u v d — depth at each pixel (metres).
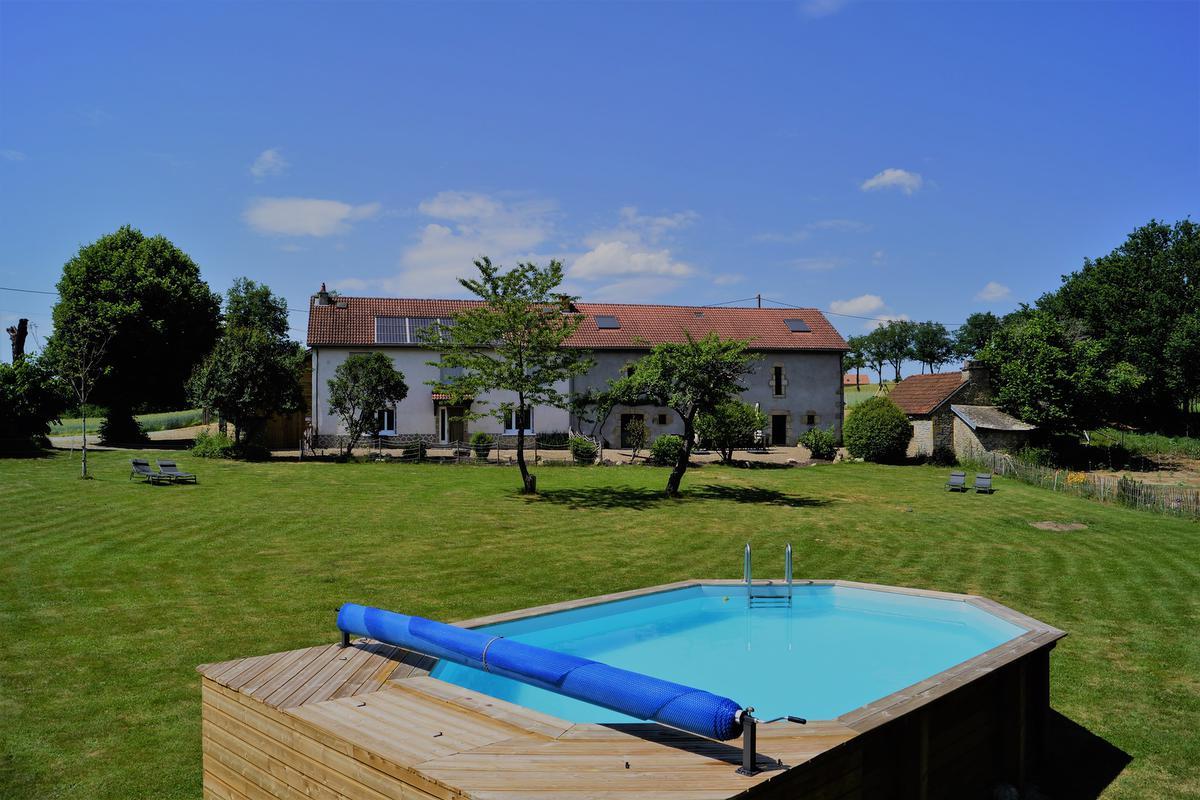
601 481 26.67
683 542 17.66
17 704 8.02
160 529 16.73
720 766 4.41
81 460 26.61
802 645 9.88
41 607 11.29
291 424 36.31
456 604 12.17
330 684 5.89
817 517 21.31
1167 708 8.84
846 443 36.00
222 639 10.12
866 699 8.18
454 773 4.32
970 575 15.25
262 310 63.09
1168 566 16.19
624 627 9.96
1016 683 6.96
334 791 4.95
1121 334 48.56
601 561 15.54
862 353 103.31
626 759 4.53
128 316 34.06
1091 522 21.56
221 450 28.97
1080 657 10.49
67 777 6.61
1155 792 7.04
